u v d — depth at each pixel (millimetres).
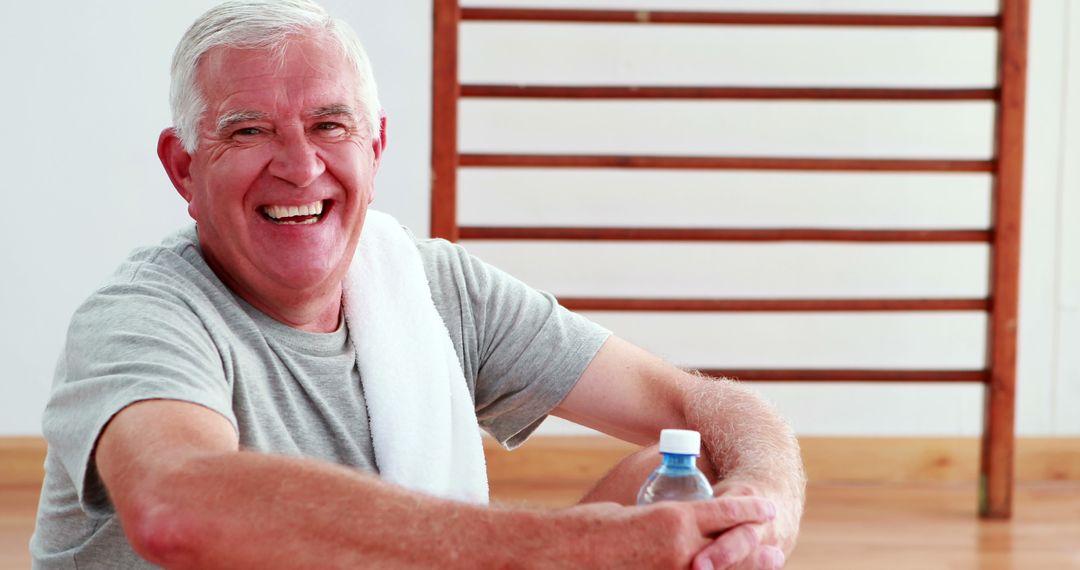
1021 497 3539
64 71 3330
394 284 1519
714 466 1489
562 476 3561
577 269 3549
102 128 3354
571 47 3486
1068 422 3729
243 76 1338
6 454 3406
